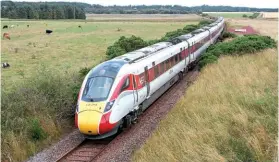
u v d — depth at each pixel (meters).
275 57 26.56
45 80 17.36
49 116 15.70
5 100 15.20
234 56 29.47
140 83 16.69
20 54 46.59
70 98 17.20
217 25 50.91
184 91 21.86
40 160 13.07
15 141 13.55
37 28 95.56
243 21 108.31
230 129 12.73
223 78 21.31
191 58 28.83
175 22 115.56
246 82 19.27
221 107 15.02
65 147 14.15
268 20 116.88
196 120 14.11
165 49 22.38
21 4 182.75
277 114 13.06
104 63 16.16
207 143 11.93
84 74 20.44
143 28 92.12
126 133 15.46
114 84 14.72
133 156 12.46
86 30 89.06
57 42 62.12
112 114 14.09
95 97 14.33
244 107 14.66
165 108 18.73
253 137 11.39
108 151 13.52
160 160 11.41
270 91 16.45
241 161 10.33
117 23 117.19
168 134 13.41
